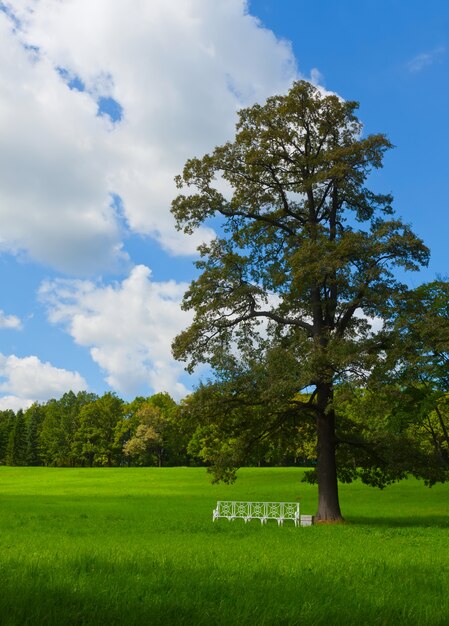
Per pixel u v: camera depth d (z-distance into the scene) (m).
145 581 8.52
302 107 32.06
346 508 44.78
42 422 149.88
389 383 25.72
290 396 27.38
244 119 32.81
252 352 30.61
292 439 33.41
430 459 29.14
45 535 20.19
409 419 29.91
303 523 28.53
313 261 27.81
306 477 31.75
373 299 27.88
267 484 68.12
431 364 26.38
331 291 30.73
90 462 134.00
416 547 17.17
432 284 33.09
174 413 30.34
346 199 32.78
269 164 32.38
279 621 6.19
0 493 61.28
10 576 8.66
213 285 31.08
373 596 7.77
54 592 7.19
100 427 128.12
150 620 6.00
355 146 29.45
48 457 141.12
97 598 6.98
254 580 9.11
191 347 31.09
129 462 141.62
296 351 27.80
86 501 48.25
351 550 15.86
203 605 6.87
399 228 27.94
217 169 32.44
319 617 6.27
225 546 16.72
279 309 32.47
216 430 31.91
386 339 27.81
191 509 39.22
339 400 24.89
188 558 12.52
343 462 31.52
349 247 27.42
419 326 26.59
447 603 7.43
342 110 32.31
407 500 51.81
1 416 171.25
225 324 31.50
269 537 20.77
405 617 6.49
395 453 28.94
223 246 31.77
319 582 8.98
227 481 30.91
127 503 45.72
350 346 26.09
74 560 10.62
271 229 32.84
